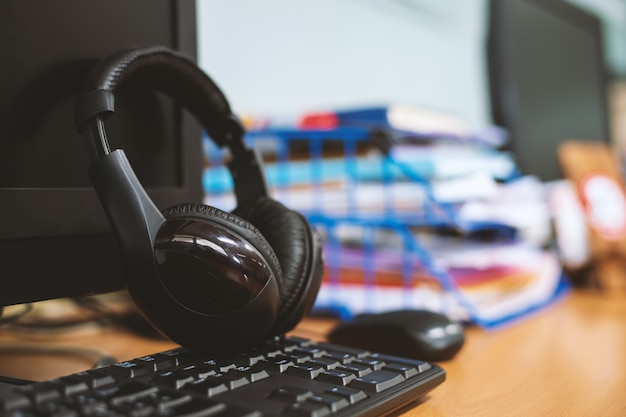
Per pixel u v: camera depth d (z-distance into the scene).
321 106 0.96
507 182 0.88
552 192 1.05
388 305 0.70
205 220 0.36
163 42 0.54
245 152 0.53
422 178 0.73
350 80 1.01
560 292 0.94
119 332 0.66
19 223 0.41
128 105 0.51
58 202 0.44
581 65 1.30
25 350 0.55
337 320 0.71
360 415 0.32
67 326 0.65
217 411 0.29
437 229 0.77
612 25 2.01
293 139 0.72
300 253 0.44
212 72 0.80
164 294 0.35
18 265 0.42
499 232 0.83
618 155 1.64
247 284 0.36
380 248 0.71
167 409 0.28
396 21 1.10
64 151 0.46
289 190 0.71
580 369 0.51
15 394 0.29
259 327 0.38
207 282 0.35
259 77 0.86
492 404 0.41
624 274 1.03
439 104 1.18
